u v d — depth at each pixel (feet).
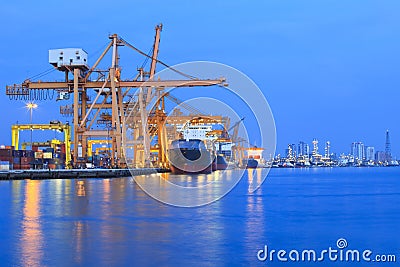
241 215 106.42
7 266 56.29
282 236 78.69
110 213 107.55
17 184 235.61
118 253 63.41
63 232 79.92
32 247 66.90
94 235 77.00
